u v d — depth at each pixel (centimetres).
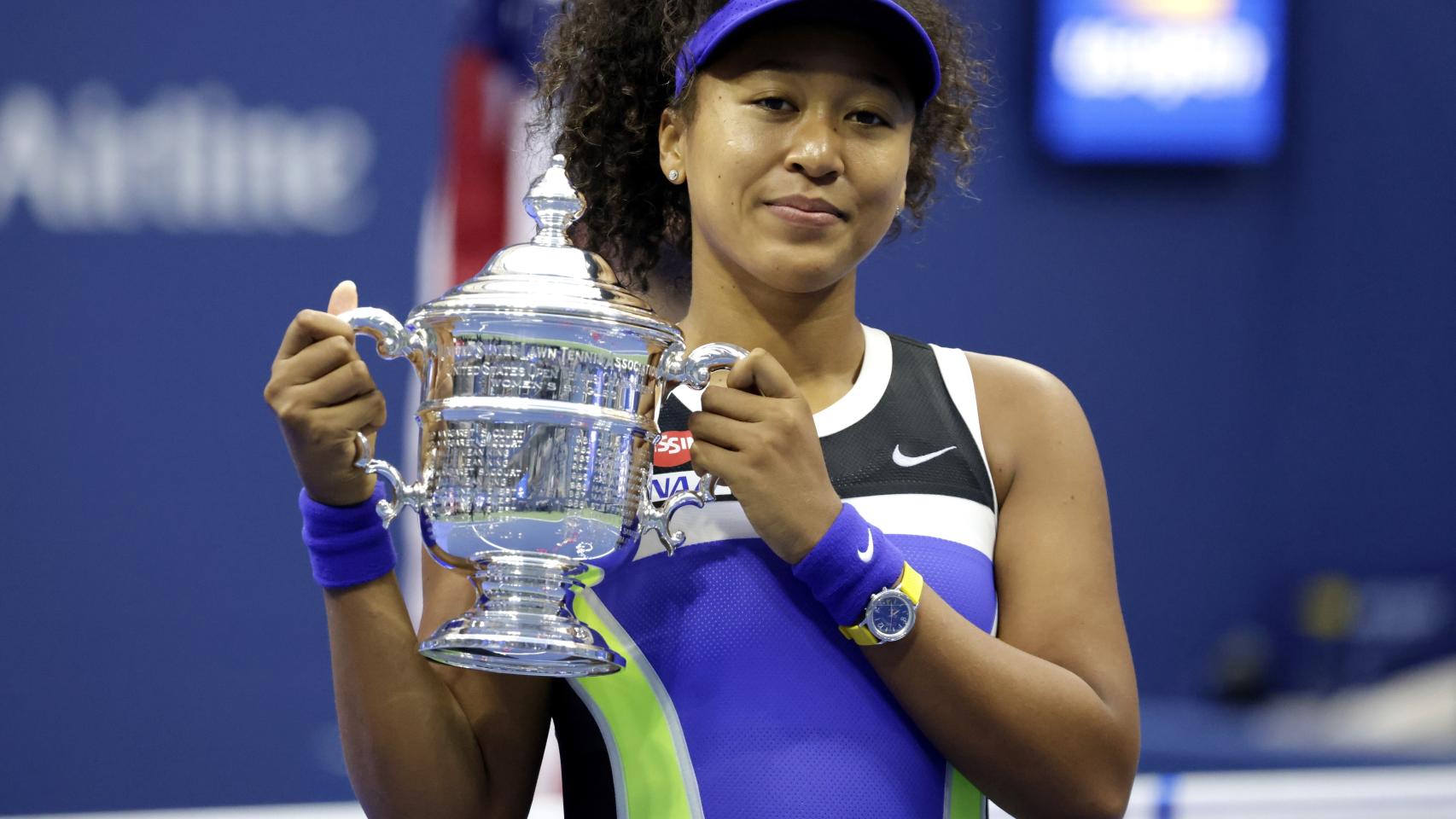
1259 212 1986
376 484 573
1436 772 1311
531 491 526
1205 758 1400
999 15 1927
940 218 1912
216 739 1725
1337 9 1995
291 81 1758
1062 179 1945
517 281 535
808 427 546
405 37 1766
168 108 1744
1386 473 2014
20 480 1719
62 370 1728
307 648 1755
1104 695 588
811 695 577
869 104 579
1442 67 2011
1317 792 1054
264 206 1756
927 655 554
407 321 548
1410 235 2009
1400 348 2016
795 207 571
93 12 1727
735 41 580
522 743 611
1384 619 1983
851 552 543
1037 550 609
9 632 1712
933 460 607
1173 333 1973
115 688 1723
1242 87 1961
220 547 1745
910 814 577
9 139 1719
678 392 627
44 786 1700
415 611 1540
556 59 706
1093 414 1961
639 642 585
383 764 573
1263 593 1991
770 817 566
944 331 1920
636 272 711
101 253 1733
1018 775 568
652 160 677
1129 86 1941
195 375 1747
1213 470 1986
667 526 551
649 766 580
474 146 1661
